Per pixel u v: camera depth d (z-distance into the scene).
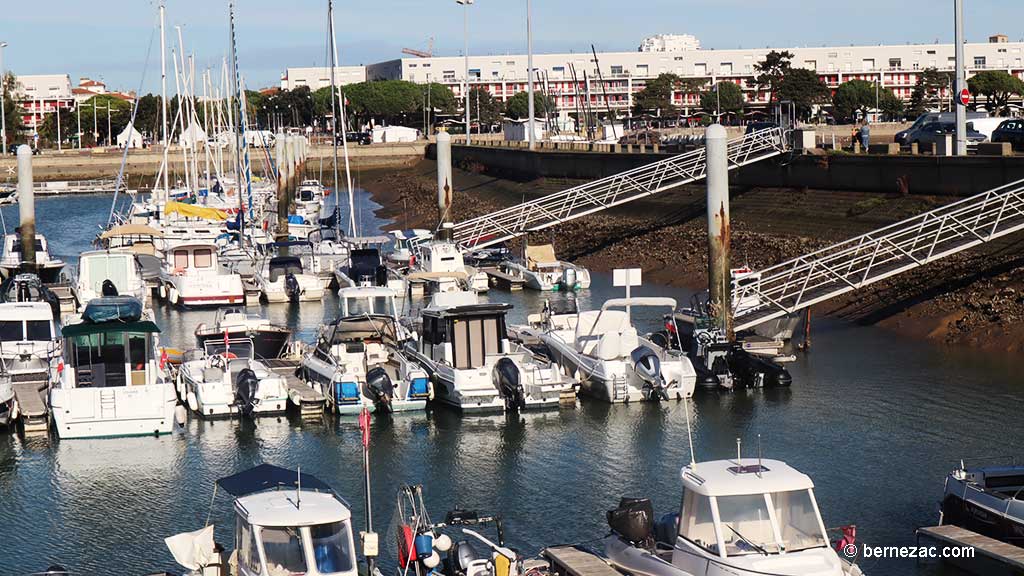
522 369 36.12
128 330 33.75
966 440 31.64
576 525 26.06
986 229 48.25
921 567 23.33
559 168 97.31
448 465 30.62
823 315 49.22
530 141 107.06
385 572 22.94
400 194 120.38
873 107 168.25
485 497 28.08
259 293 57.09
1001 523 23.06
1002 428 32.59
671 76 194.62
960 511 24.11
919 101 172.12
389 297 42.72
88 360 33.66
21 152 61.69
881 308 47.56
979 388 36.84
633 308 52.53
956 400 35.56
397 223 96.69
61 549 25.11
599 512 26.94
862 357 41.69
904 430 32.75
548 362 37.94
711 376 37.91
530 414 35.56
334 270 60.88
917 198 57.59
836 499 27.47
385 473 29.97
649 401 36.88
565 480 29.30
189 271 57.03
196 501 27.94
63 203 126.50
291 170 107.44
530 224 79.19
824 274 44.56
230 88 121.50
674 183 67.88
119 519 26.81
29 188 61.94
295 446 32.34
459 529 25.77
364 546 20.72
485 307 37.06
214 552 21.64
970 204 53.88
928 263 45.72
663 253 64.81
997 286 45.06
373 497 28.02
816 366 40.69
